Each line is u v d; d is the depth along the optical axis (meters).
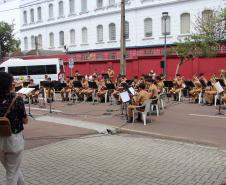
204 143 11.02
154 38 39.16
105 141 11.43
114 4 42.41
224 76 24.67
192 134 12.38
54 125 14.34
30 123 14.90
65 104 23.16
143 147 10.57
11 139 5.59
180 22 36.94
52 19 50.59
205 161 8.92
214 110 18.56
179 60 34.41
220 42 31.52
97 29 44.69
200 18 33.66
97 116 17.27
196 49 30.34
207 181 7.37
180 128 13.60
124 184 7.23
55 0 49.88
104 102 23.25
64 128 13.59
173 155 9.57
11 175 5.75
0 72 5.74
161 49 38.50
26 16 55.91
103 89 23.19
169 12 37.62
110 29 43.16
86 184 7.26
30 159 9.22
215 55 31.66
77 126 14.10
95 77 26.16
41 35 52.88
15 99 5.66
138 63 38.91
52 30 50.88
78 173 8.00
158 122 15.09
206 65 33.56
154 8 38.94
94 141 11.39
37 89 24.31
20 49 55.34
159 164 8.67
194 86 22.62
